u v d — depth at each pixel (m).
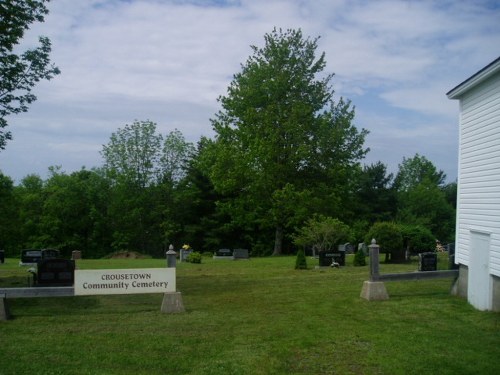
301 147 35.53
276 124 37.31
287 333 9.45
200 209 52.19
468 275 12.23
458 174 13.19
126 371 7.42
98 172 57.09
